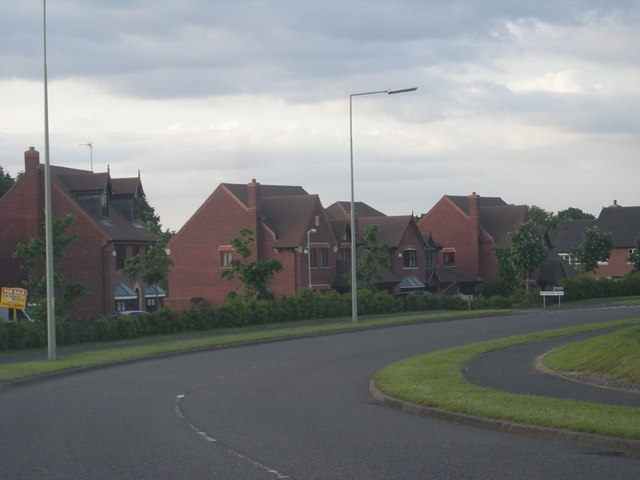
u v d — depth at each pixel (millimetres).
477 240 83062
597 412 12961
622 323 36531
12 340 33438
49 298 26266
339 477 9133
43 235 50281
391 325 43375
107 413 14758
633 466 9680
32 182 50250
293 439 11766
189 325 42906
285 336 36562
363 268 62656
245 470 9547
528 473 9273
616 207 105125
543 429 11805
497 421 12648
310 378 21172
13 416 14562
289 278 62000
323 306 52000
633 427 11367
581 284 70438
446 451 10750
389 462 9992
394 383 17922
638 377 17375
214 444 11344
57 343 35344
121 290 52031
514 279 77312
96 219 51438
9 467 9852
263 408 15375
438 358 23547
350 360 26125
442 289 80125
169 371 23656
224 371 23406
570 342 28406
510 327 39344
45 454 10688
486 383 17828
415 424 13297
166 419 13883
